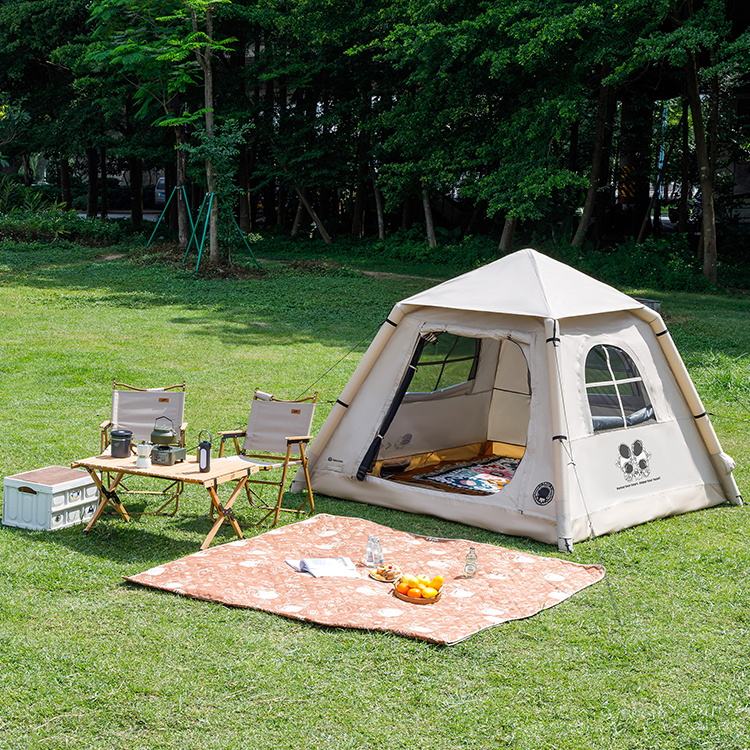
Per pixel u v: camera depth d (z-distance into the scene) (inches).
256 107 1181.1
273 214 1387.8
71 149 1237.1
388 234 1259.8
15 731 169.6
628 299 328.5
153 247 1091.9
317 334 639.1
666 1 783.7
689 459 321.4
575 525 278.7
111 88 1095.6
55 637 206.4
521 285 309.3
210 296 784.3
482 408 390.0
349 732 172.6
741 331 663.8
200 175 1082.7
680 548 279.0
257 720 175.8
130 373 498.0
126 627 212.5
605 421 300.0
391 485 312.8
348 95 1204.5
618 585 248.5
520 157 916.6
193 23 899.4
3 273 871.1
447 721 177.0
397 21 1051.3
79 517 285.4
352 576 246.8
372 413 322.3
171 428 305.3
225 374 505.4
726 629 222.2
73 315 674.8
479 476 348.8
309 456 327.6
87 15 1198.9
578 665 201.5
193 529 284.5
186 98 1156.5
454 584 243.1
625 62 805.9
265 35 1184.8
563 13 832.3
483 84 978.1
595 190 969.5
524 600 233.5
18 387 459.2
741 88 1097.4
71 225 1149.7
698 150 904.9
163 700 181.5
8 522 282.2
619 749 169.6
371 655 202.1
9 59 1243.2
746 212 1198.9
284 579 242.8
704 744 171.9
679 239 995.9
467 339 369.1
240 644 205.3
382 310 746.8
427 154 1033.5
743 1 920.9
